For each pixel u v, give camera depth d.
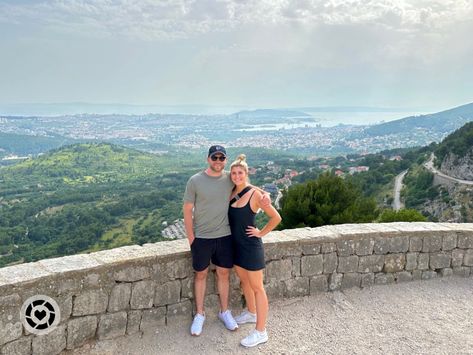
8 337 3.20
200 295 4.16
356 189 12.62
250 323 4.33
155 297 4.02
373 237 5.18
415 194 53.22
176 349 3.84
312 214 11.73
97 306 3.68
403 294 5.10
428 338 4.16
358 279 5.16
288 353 3.83
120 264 3.78
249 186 4.04
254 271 3.98
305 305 4.73
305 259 4.85
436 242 5.48
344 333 4.20
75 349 3.59
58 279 3.43
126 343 3.82
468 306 4.86
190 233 4.02
